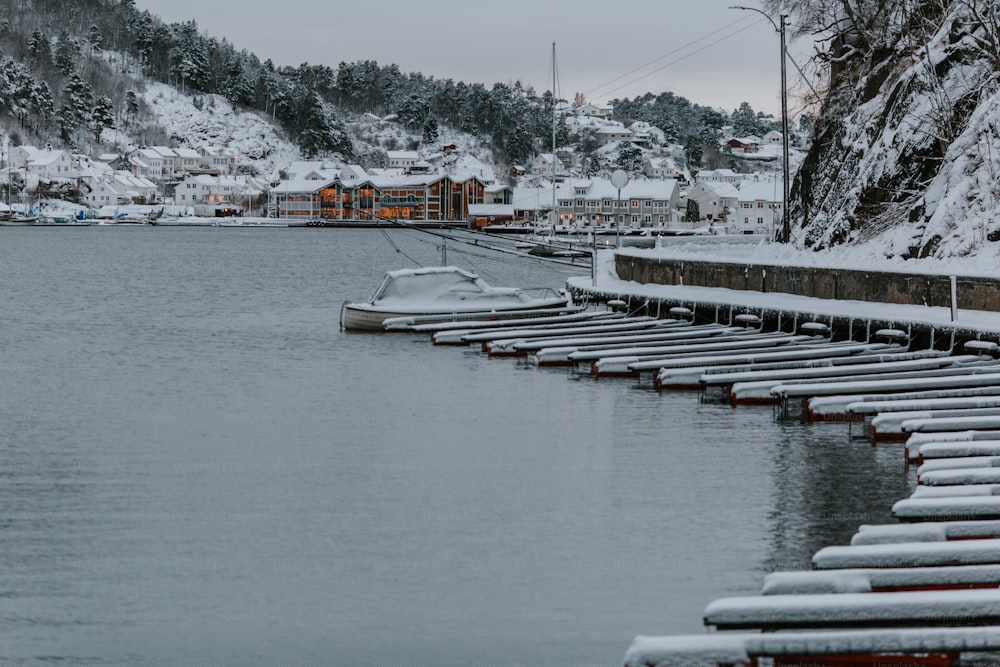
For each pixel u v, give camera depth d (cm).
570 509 2147
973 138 4831
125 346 4678
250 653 1494
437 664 1455
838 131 6525
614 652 1477
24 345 4712
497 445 2747
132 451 2686
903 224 5116
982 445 2102
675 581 1728
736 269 4866
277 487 2331
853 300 4169
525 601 1656
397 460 2589
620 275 6181
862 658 1217
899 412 2645
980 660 1266
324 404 3334
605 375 3716
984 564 1427
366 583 1739
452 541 1947
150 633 1555
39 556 1864
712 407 3172
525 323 4803
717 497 2220
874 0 6309
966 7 5431
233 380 3788
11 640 1527
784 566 1791
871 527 1568
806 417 3009
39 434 2888
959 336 3328
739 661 1181
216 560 1847
